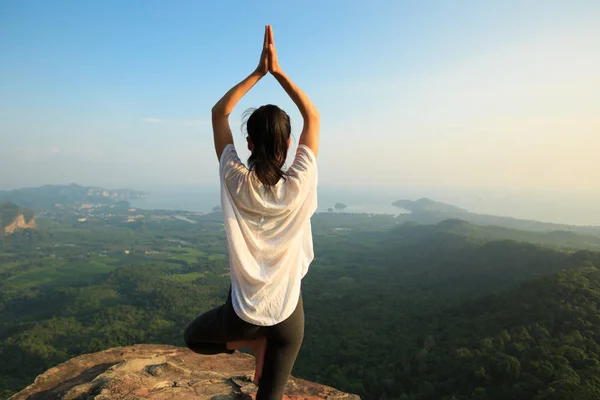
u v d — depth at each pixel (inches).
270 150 66.8
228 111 72.2
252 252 67.4
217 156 71.3
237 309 66.4
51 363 1857.8
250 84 74.0
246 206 66.6
